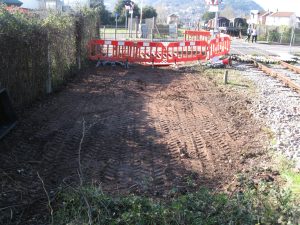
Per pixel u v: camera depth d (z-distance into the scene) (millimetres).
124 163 7637
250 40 46406
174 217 5211
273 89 15375
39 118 10211
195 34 28547
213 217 5262
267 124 10672
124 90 14375
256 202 5660
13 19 10266
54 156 7816
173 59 20531
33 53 11570
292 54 30609
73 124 9898
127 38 40375
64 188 6348
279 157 8219
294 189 6578
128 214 5211
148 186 6680
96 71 18188
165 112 11547
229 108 12359
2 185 6465
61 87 14180
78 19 17594
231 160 8023
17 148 8078
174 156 8117
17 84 10516
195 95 14039
